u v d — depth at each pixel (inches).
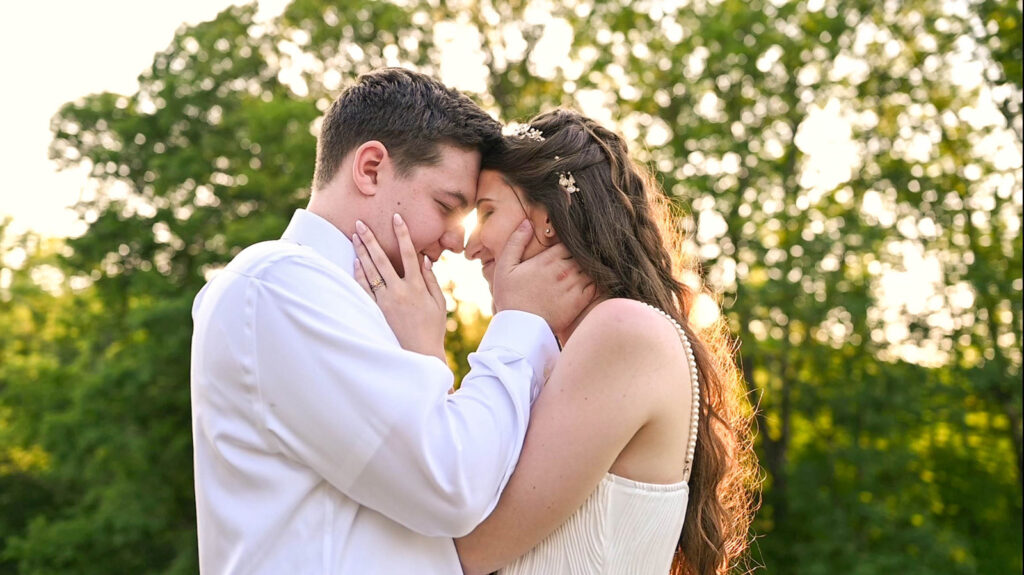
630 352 74.5
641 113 555.2
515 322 78.2
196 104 565.6
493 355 75.0
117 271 568.1
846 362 529.0
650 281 82.0
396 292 76.0
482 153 82.1
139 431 530.3
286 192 516.1
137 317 496.7
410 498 66.9
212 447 70.9
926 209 526.3
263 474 68.8
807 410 541.3
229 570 69.7
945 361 524.1
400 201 77.4
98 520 513.3
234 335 69.4
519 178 81.6
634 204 84.4
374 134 77.3
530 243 82.4
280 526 68.6
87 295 627.8
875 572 453.7
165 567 535.2
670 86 547.8
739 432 99.0
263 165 534.6
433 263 80.9
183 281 556.1
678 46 538.6
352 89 79.7
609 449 73.3
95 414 526.6
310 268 71.2
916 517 507.2
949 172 537.3
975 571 493.4
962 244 529.3
